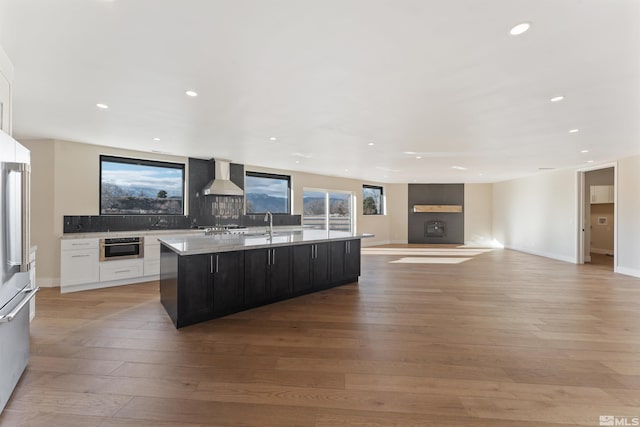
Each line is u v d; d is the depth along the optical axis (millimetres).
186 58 2193
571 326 3137
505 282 5086
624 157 5727
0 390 1764
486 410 1822
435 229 10672
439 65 2281
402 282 5090
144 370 2262
